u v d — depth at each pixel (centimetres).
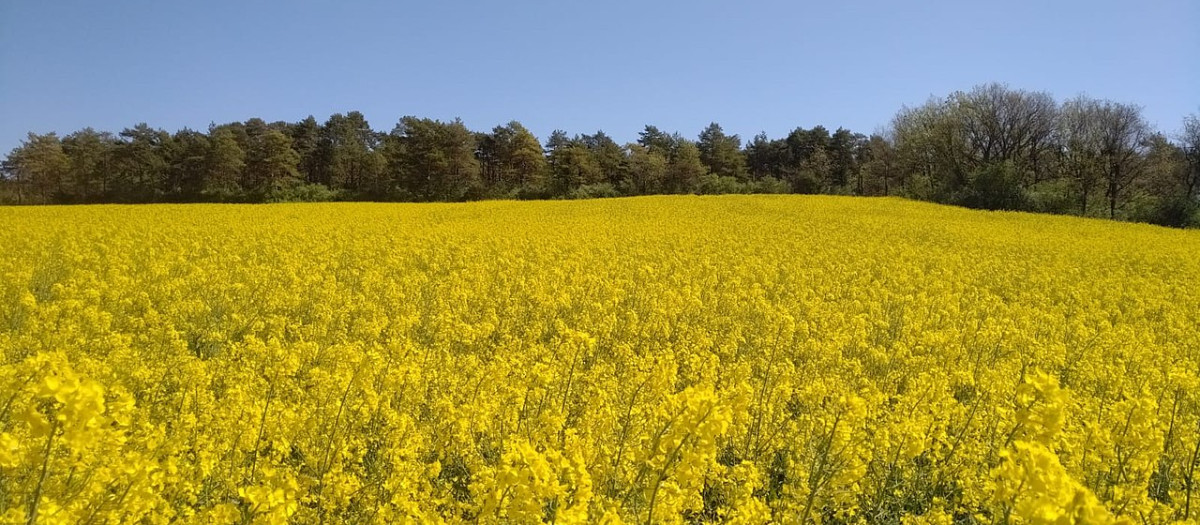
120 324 987
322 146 9544
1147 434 513
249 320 1023
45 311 905
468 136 8169
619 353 895
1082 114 6450
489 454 579
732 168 10894
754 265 1842
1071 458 530
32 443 399
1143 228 3734
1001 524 413
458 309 1142
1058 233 3188
